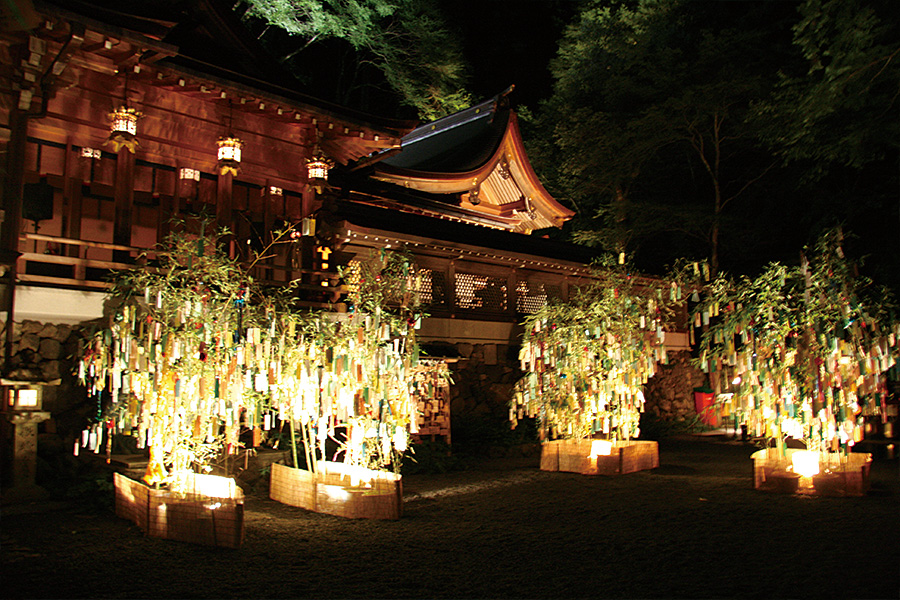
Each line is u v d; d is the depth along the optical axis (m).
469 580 4.88
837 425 8.53
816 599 4.44
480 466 11.05
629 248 22.80
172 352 6.46
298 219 11.84
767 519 6.86
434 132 22.72
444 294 13.31
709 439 15.70
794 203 21.44
